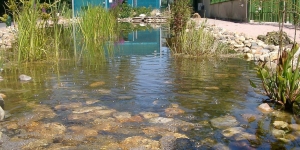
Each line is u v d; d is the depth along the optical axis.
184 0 9.60
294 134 2.47
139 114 2.94
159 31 12.04
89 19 9.21
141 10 20.53
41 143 2.36
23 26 5.65
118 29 12.88
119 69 4.83
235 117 2.84
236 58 5.89
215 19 17.31
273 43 7.23
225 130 2.56
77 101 3.31
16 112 3.01
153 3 23.44
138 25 15.78
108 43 8.44
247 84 3.91
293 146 2.27
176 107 3.11
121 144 2.34
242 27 10.90
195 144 2.32
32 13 5.76
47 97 3.46
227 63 5.35
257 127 2.61
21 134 2.52
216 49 6.39
